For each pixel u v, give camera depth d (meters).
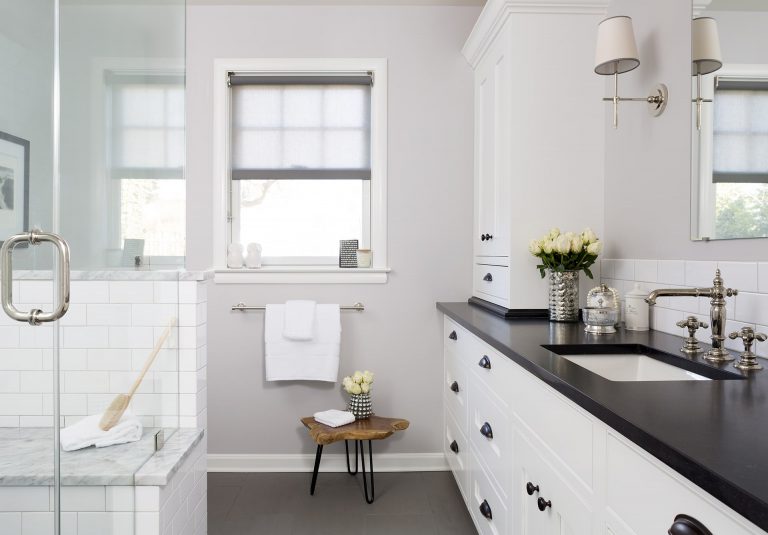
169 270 1.96
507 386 1.77
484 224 2.98
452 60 3.21
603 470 1.06
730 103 1.63
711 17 1.73
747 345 1.43
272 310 3.07
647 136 2.15
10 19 1.16
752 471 0.69
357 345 3.20
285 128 3.21
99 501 1.47
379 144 3.19
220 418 3.19
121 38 1.61
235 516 2.62
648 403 1.04
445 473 3.16
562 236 2.30
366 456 3.21
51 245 1.26
